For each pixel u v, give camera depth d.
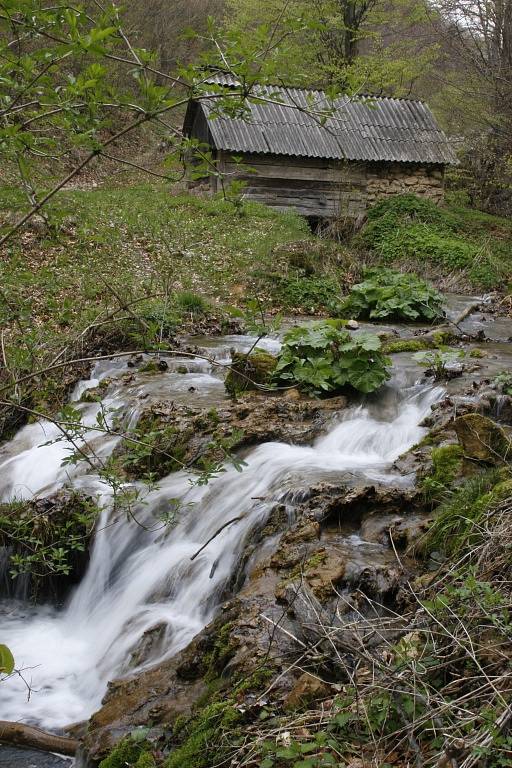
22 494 7.23
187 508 5.93
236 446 6.66
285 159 19.16
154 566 5.64
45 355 9.18
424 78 26.88
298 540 4.95
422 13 23.31
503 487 4.67
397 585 4.40
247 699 3.71
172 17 25.91
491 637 3.56
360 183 19.81
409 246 17.02
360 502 5.29
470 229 19.22
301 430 6.87
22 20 3.02
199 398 7.88
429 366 7.95
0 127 3.11
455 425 5.56
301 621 4.05
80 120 2.98
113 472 4.25
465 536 4.43
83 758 4.02
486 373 8.07
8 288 6.59
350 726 3.33
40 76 2.97
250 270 13.65
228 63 3.14
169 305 11.09
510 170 22.56
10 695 4.89
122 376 8.95
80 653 5.40
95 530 6.12
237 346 10.09
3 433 8.43
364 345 7.52
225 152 18.61
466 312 12.38
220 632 4.26
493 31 23.50
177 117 28.45
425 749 3.14
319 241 15.24
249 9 22.39
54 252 12.54
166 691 4.22
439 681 3.41
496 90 22.23
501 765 2.86
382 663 3.47
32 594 6.20
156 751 3.77
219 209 17.06
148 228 14.94
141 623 5.15
